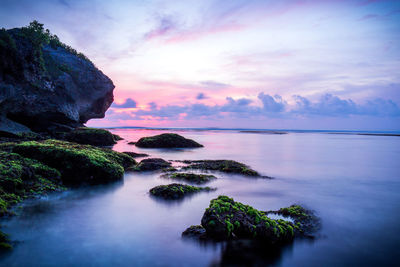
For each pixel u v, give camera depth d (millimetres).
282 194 11609
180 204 9602
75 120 45281
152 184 12797
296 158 25625
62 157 12766
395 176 16375
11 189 9258
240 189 12312
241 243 6473
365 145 46000
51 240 6492
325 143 51062
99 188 11828
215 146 40125
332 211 9289
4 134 29797
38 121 39000
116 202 9758
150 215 8445
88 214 8414
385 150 35531
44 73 38656
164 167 17453
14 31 35188
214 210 6828
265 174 16516
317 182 14289
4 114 32906
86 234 6910
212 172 16281
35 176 11008
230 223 6523
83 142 35188
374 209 9578
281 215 8594
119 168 14258
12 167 10125
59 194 10570
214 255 6039
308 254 6199
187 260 5828
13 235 6648
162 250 6168
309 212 8961
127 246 6316
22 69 33188
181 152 30484
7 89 31125
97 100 54469
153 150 32594
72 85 45844
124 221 7887
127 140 51531
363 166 20625
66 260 5633
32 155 13148
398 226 7910
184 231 7105
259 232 6469
